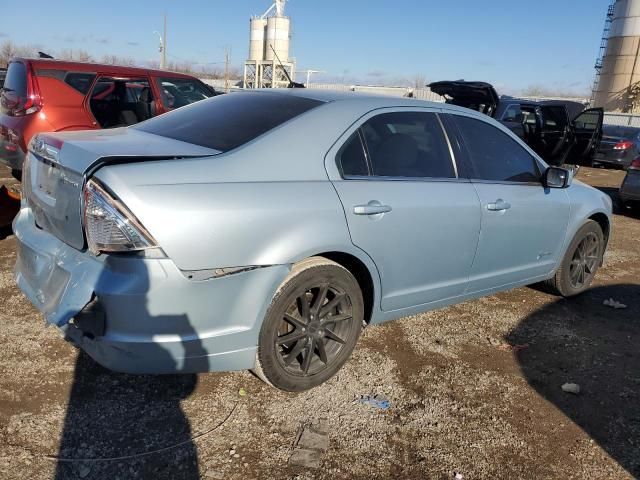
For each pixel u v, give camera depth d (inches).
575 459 107.5
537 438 113.0
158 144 112.8
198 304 99.5
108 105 261.9
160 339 98.0
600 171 626.8
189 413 111.7
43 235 113.2
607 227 200.2
